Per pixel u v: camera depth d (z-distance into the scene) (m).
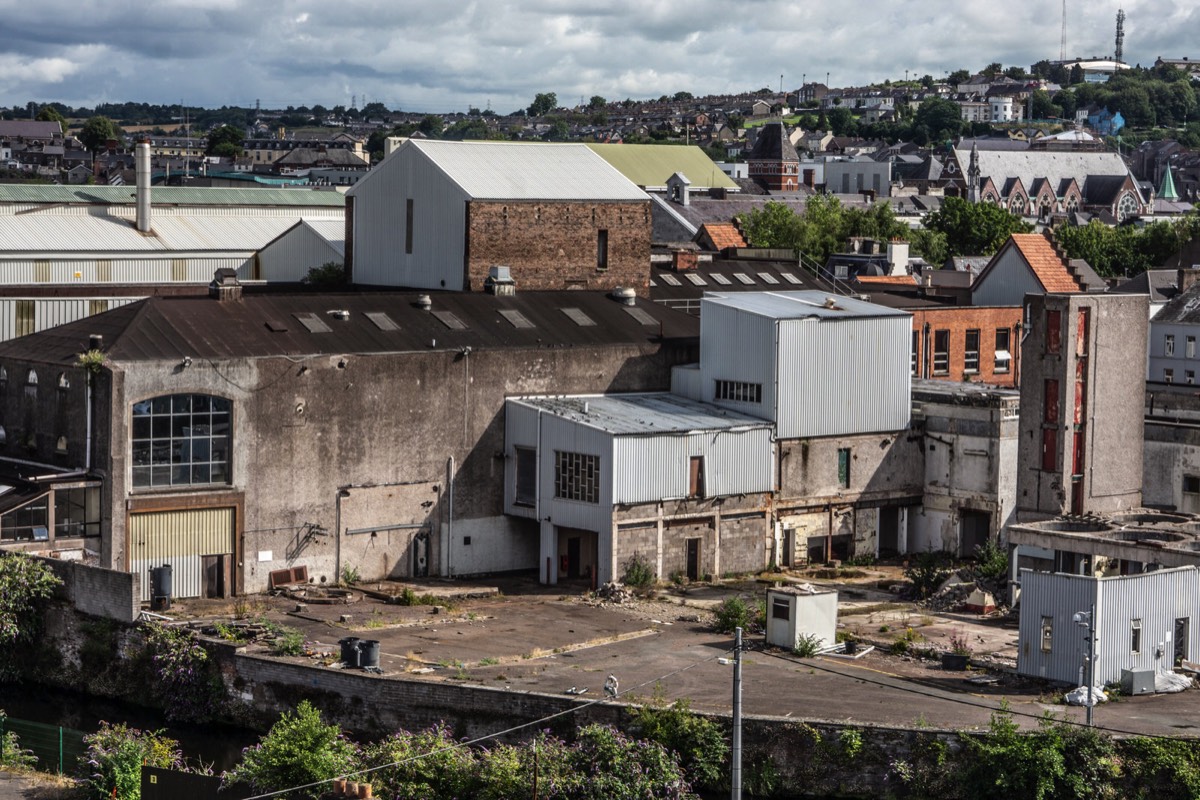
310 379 67.50
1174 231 193.25
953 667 56.31
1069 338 69.00
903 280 122.75
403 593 65.94
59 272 105.25
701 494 71.50
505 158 88.75
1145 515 65.75
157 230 112.38
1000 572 68.44
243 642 55.72
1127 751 46.53
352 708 51.91
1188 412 82.25
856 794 47.53
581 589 70.06
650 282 95.81
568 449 70.12
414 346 71.50
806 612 58.25
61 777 46.19
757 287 102.12
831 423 76.12
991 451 76.44
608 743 46.38
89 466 63.53
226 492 65.50
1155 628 54.94
